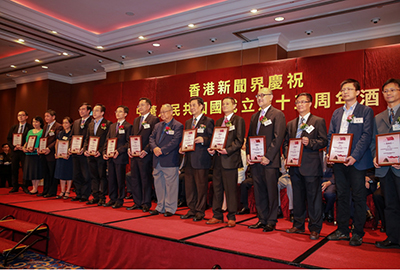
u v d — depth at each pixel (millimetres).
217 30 6027
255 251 2574
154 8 5641
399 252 2646
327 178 4141
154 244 2975
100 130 4887
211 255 2643
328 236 3047
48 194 5559
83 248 3490
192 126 3977
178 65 7590
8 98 11078
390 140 2705
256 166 3408
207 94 6594
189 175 3965
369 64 5031
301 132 3299
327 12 5141
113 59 8133
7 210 4535
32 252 3951
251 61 6535
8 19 5656
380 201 3502
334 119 3148
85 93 9859
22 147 5922
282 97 5742
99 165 4766
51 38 6590
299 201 3281
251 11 5168
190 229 3299
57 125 5863
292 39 6430
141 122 4562
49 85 9648
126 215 3992
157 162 4176
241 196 4559
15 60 8539
